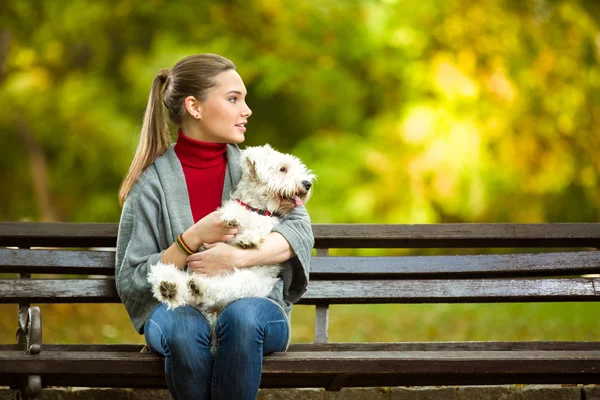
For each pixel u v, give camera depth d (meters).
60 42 16.17
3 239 5.00
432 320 9.62
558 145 15.34
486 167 14.74
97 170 16.36
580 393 5.53
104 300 4.89
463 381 4.64
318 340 5.04
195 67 4.71
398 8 15.39
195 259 4.42
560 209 16.02
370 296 5.01
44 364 4.17
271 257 4.44
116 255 4.62
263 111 16.73
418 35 15.28
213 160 4.75
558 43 15.73
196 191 4.70
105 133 15.76
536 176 15.22
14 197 17.17
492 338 8.46
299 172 4.69
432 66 14.98
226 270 4.42
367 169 14.98
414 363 4.25
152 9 15.94
